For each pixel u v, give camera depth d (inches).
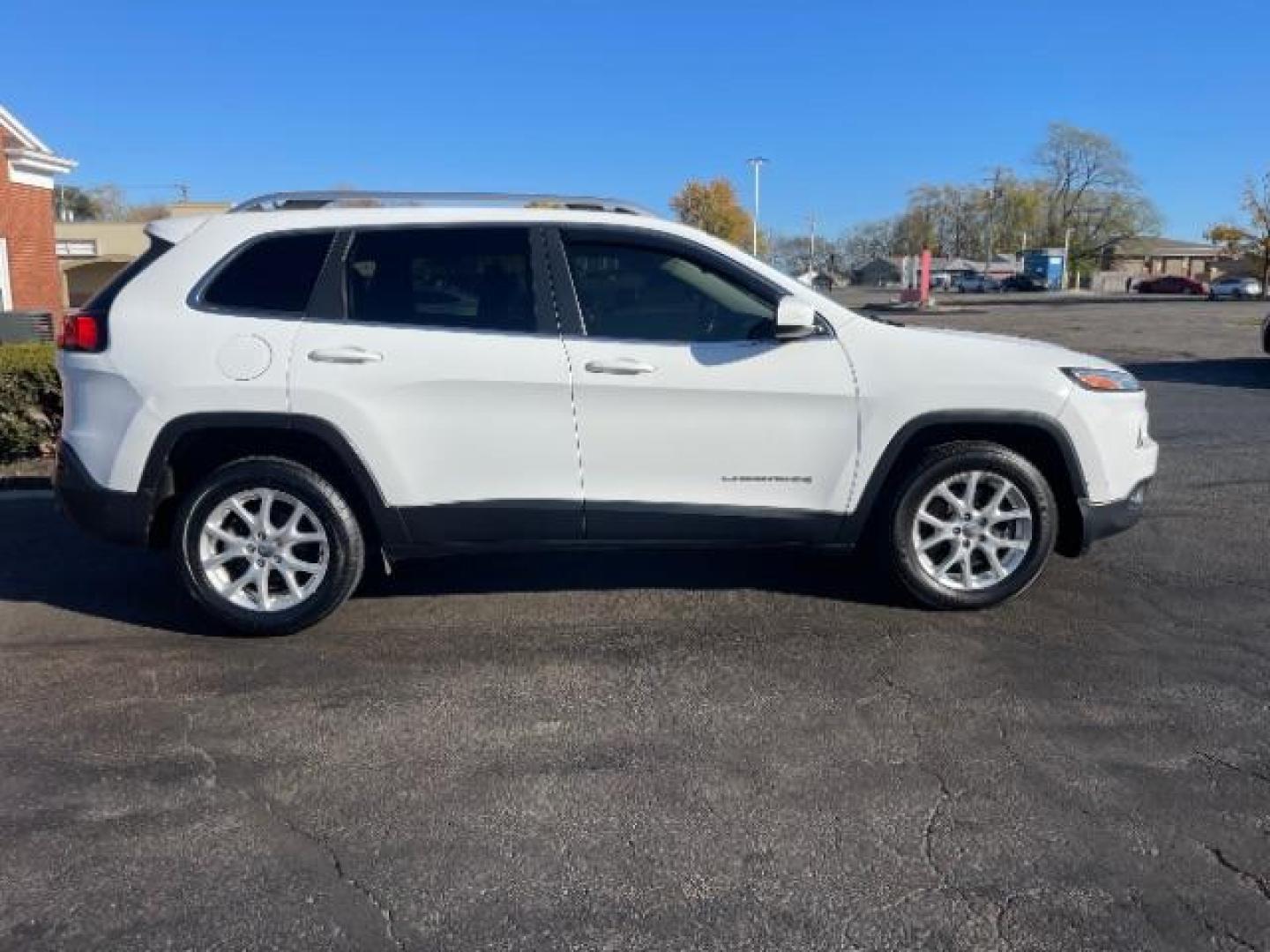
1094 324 1262.3
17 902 110.8
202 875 115.4
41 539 245.3
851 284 4517.7
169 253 177.6
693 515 180.4
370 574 215.0
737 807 127.5
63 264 1817.2
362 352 172.7
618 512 179.5
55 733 148.3
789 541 184.4
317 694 160.2
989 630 182.1
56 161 795.4
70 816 127.3
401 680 164.9
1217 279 2674.7
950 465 181.6
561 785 133.3
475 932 105.9
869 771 135.6
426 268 177.3
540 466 177.3
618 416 176.2
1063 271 3435.0
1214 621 186.2
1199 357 712.4
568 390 174.6
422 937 105.1
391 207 180.9
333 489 178.5
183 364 172.2
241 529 181.0
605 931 105.7
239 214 179.9
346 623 188.9
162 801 130.5
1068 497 186.9
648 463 178.4
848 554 194.9
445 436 175.3
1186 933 104.3
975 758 138.6
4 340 665.0
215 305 175.2
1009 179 4338.1
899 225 4832.7
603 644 177.8
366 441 173.3
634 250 179.8
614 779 134.4
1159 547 230.2
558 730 147.9
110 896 111.7
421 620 190.1
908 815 125.3
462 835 122.7
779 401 177.6
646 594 201.8
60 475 179.3
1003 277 3737.7
